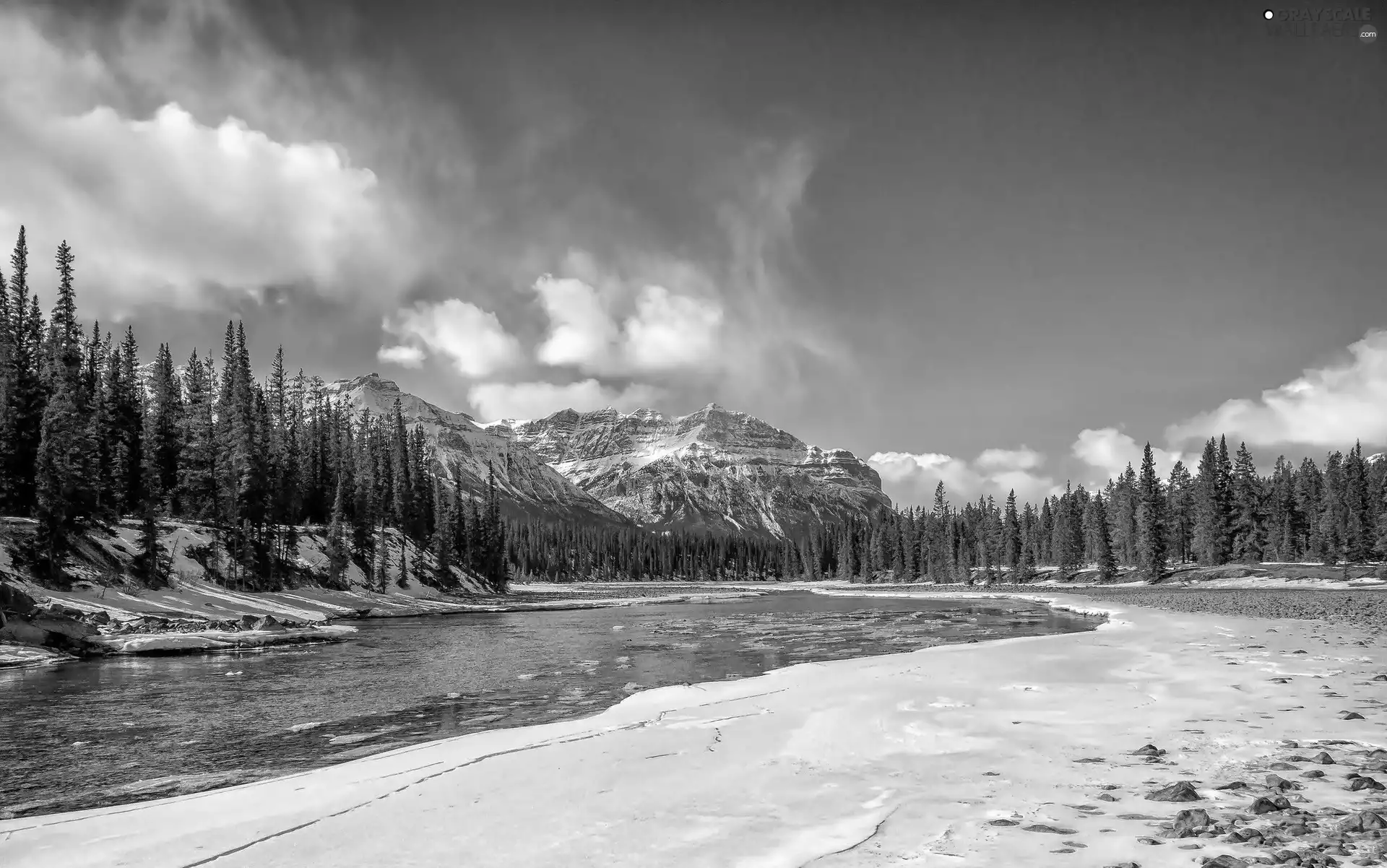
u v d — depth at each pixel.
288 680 34.88
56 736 23.47
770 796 13.95
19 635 42.81
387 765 17.67
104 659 43.16
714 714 22.48
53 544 57.22
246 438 85.81
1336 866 8.98
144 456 83.50
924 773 15.30
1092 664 32.56
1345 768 14.37
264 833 12.65
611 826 12.39
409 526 131.62
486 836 12.06
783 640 53.75
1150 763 15.42
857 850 10.70
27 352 74.19
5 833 13.38
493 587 148.50
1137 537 136.62
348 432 146.00
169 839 12.52
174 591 66.62
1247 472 125.62
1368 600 72.62
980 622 67.19
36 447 66.75
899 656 36.97
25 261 79.44
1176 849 10.11
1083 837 10.78
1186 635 44.28
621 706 25.62
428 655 45.53
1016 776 14.74
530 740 19.91
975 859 10.03
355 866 11.00
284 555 93.31
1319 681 25.89
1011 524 156.75
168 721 25.55
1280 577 103.12
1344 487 118.19
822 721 20.77
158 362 93.94
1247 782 13.59
